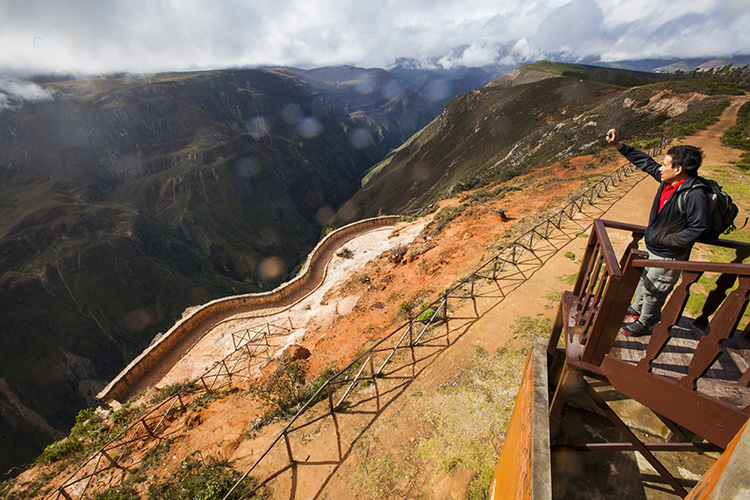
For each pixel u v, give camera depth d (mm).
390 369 9227
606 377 2914
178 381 17359
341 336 13289
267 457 7555
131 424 12242
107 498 8812
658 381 2539
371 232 31234
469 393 7914
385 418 7785
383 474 6641
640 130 43219
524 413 3193
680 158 3102
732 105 37906
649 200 16953
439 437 7082
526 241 14367
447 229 19953
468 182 35438
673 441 3434
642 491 3188
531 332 9211
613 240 13406
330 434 7723
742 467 969
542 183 24203
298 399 9445
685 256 3111
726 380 2543
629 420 3742
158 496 8188
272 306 22781
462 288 12148
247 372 15586
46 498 9883
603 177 21609
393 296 15109
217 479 7434
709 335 2168
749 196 15969
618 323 2707
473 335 9648
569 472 3357
